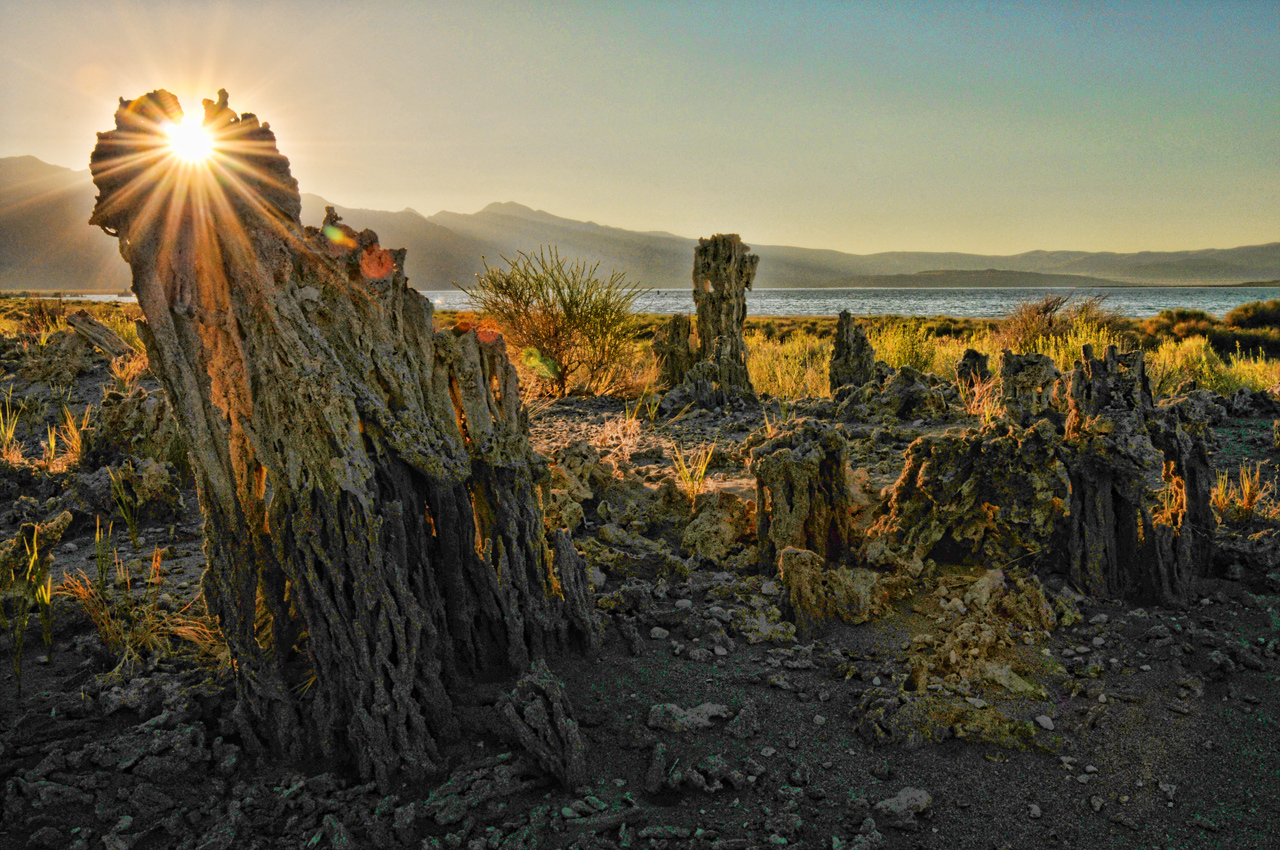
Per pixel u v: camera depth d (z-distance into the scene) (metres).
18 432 8.05
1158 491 4.63
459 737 2.78
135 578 4.10
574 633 3.34
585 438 7.68
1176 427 3.85
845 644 3.43
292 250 2.53
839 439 4.13
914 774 2.61
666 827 2.33
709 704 2.97
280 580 2.73
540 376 10.60
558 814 2.41
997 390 7.78
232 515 2.59
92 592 3.47
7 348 12.49
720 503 4.66
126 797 2.43
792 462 4.03
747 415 8.86
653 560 4.40
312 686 2.77
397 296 2.81
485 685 3.04
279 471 2.56
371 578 2.57
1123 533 3.73
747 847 2.26
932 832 2.34
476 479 3.04
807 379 11.01
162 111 2.31
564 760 2.55
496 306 10.61
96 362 11.56
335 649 2.63
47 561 3.58
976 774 2.60
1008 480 3.92
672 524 5.00
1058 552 3.92
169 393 2.49
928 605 3.68
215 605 2.68
